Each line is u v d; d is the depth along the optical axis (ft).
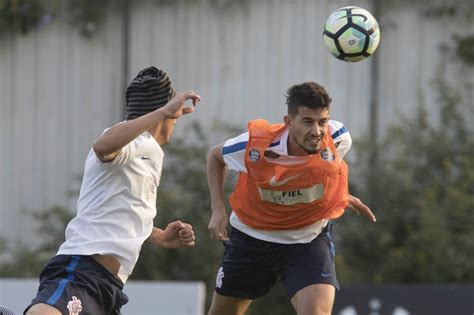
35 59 148.87
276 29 142.20
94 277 58.95
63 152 148.05
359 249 132.26
